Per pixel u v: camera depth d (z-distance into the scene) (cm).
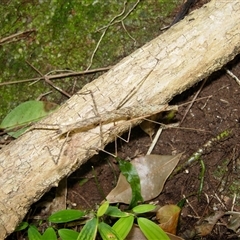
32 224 35
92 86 31
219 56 31
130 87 30
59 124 30
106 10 38
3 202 29
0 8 38
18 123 35
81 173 37
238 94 37
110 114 29
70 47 38
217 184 36
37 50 38
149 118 35
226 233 35
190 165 36
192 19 31
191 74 31
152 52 30
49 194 36
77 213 31
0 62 38
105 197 35
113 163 37
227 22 30
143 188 34
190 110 37
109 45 37
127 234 30
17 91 37
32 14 38
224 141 36
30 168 29
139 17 38
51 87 37
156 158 35
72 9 38
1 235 30
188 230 35
